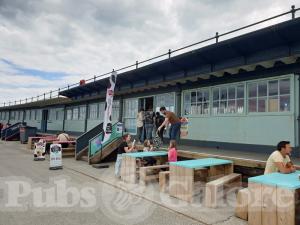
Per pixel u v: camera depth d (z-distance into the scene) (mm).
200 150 9367
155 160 9117
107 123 11078
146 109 14398
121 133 12930
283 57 7664
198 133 10906
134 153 8773
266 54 8359
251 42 8336
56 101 26781
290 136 7906
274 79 8469
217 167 7312
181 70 11641
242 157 7445
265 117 8586
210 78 10625
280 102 8281
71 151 14719
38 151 13016
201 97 10992
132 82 15070
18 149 18000
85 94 21250
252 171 7590
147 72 13180
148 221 4984
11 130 26344
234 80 9695
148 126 12242
